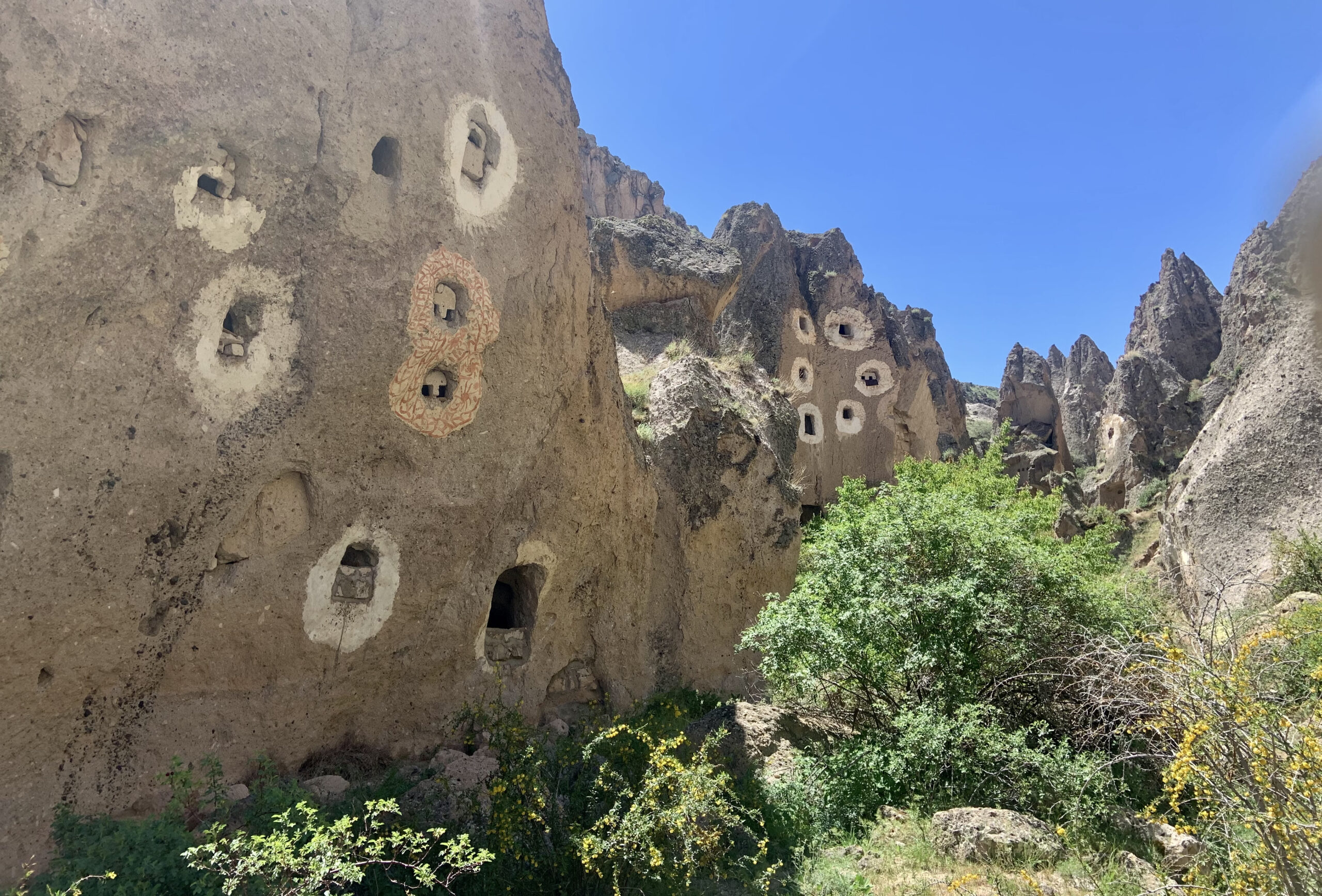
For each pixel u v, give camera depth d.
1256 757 4.05
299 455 5.62
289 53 5.34
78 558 4.45
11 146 4.06
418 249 6.22
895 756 6.73
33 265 4.14
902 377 24.89
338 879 3.84
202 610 5.23
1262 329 20.94
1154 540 30.22
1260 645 5.51
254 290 5.27
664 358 13.20
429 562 6.64
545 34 7.73
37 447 4.21
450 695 7.12
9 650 4.23
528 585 8.17
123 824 4.12
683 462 9.91
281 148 5.27
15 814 4.40
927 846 5.73
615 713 8.47
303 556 5.78
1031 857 5.45
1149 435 38.06
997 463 16.61
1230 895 4.11
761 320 23.98
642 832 4.81
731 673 9.93
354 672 6.24
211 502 5.12
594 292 8.62
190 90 4.78
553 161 7.66
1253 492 18.12
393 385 6.11
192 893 3.64
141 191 4.56
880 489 10.09
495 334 6.91
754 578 10.27
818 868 5.60
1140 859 5.45
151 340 4.70
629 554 9.08
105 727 4.84
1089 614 7.64
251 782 5.27
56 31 4.16
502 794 4.96
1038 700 7.50
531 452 7.49
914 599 7.54
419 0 6.32
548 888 4.77
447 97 6.48
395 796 5.34
